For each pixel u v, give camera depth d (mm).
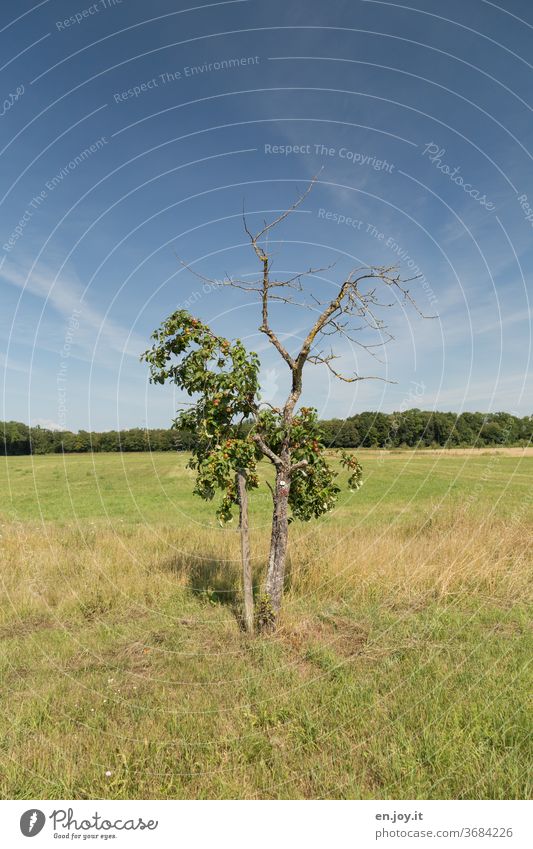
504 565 7797
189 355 6164
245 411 6098
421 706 4094
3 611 6539
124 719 4094
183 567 8320
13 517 16375
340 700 4266
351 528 12023
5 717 4047
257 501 21000
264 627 5770
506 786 3273
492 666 4820
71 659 5309
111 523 14953
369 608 6570
